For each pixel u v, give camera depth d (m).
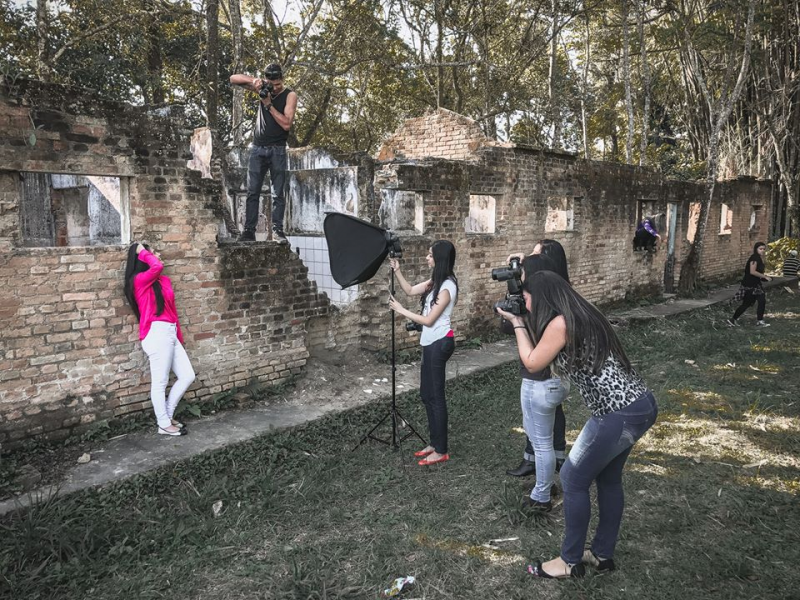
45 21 11.35
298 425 5.59
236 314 6.11
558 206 11.55
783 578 3.38
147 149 5.26
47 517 3.81
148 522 3.96
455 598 3.27
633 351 9.20
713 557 3.58
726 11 14.57
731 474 4.80
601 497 3.41
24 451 4.68
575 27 19.41
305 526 4.04
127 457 4.73
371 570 3.49
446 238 8.57
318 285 8.05
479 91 19.58
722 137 20.34
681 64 19.84
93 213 8.52
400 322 8.04
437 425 4.94
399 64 17.11
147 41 14.63
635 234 13.21
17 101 4.43
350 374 7.23
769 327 11.08
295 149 8.39
